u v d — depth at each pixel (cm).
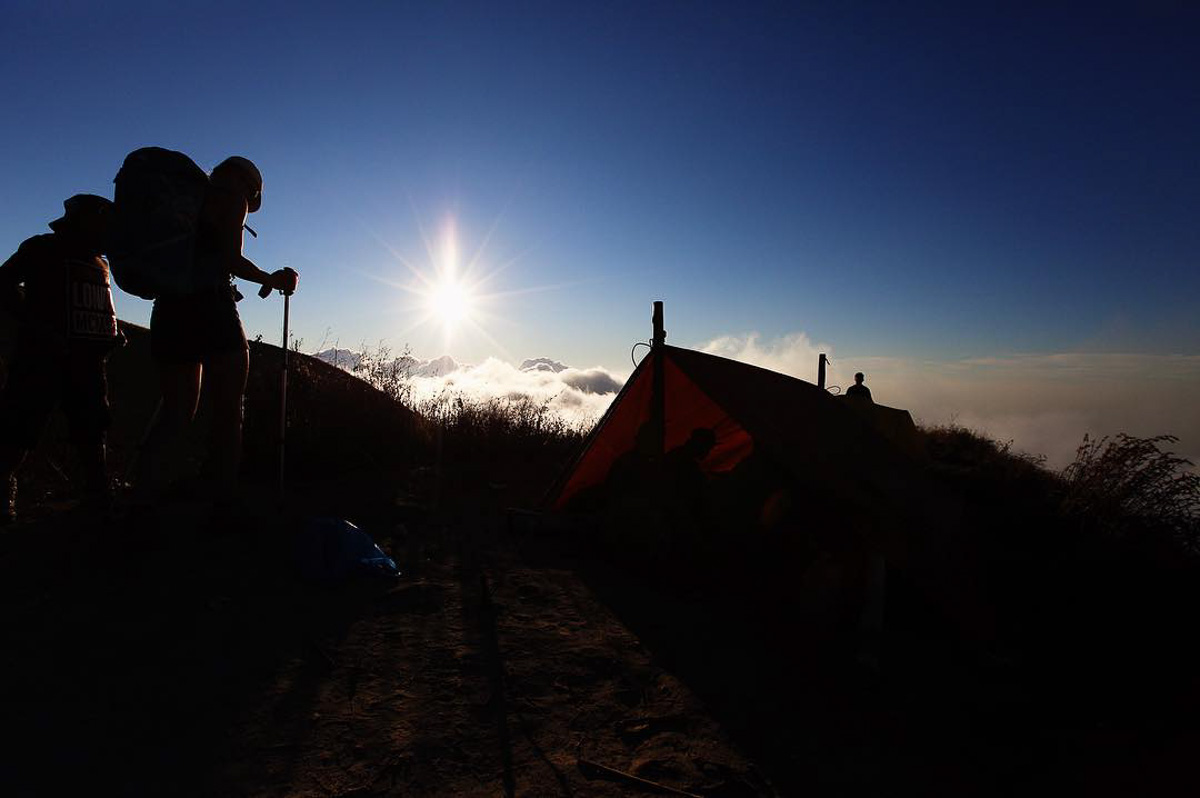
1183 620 472
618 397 635
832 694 357
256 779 241
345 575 423
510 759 269
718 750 293
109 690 284
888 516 465
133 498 422
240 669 311
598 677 343
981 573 513
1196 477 608
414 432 826
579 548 573
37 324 442
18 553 412
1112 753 315
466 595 431
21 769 232
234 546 457
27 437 451
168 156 418
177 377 432
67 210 459
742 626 434
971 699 370
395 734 276
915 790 280
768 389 600
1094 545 577
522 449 919
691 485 593
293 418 696
